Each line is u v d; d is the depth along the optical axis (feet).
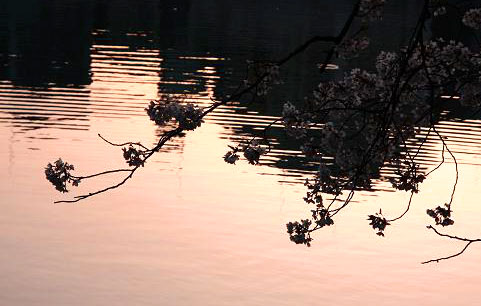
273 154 107.34
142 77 163.12
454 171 103.24
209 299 61.72
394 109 19.94
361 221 83.82
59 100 135.64
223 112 132.87
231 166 101.24
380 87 22.26
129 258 69.05
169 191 89.92
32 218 77.92
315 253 73.36
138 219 79.77
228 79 165.27
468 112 135.13
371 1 19.54
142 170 97.45
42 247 70.28
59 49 197.77
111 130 116.06
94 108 130.21
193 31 256.32
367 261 72.38
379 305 62.80
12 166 94.73
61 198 84.69
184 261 69.21
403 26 291.58
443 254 75.36
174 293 62.39
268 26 282.77
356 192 93.35
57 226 76.07
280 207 85.71
